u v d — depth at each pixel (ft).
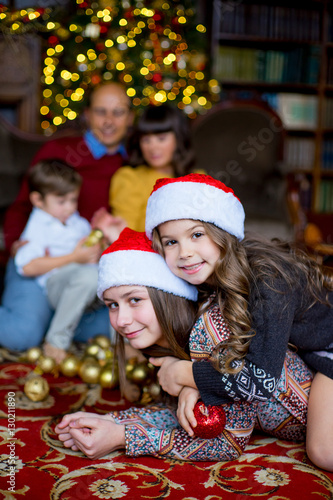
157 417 3.74
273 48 12.57
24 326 6.04
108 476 3.16
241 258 3.44
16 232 7.28
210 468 3.31
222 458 3.39
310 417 3.41
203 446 3.37
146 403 4.42
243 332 3.25
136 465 3.33
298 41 12.28
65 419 3.50
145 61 8.98
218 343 3.35
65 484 3.04
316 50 12.38
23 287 6.30
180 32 9.27
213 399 3.27
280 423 3.62
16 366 5.53
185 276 3.50
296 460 3.44
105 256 3.71
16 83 12.09
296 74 12.42
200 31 9.43
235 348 3.20
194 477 3.18
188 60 9.52
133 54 8.91
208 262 3.42
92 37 8.83
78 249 5.98
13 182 9.36
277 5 12.29
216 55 12.09
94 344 5.44
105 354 5.28
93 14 8.60
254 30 12.16
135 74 8.99
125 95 7.46
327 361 3.52
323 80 12.50
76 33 8.85
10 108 12.47
